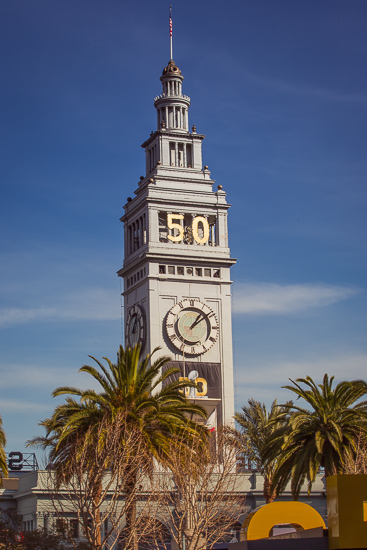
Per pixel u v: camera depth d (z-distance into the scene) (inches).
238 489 4338.1
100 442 2864.2
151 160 5964.6
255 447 4227.4
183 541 2893.7
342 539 1615.4
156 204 5590.6
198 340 5438.0
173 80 6053.2
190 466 3038.9
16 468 5570.9
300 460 3125.0
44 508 4033.0
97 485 2787.9
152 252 5462.6
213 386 5398.6
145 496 3508.9
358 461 3083.2
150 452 3011.8
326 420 3129.9
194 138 5890.8
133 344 5526.6
